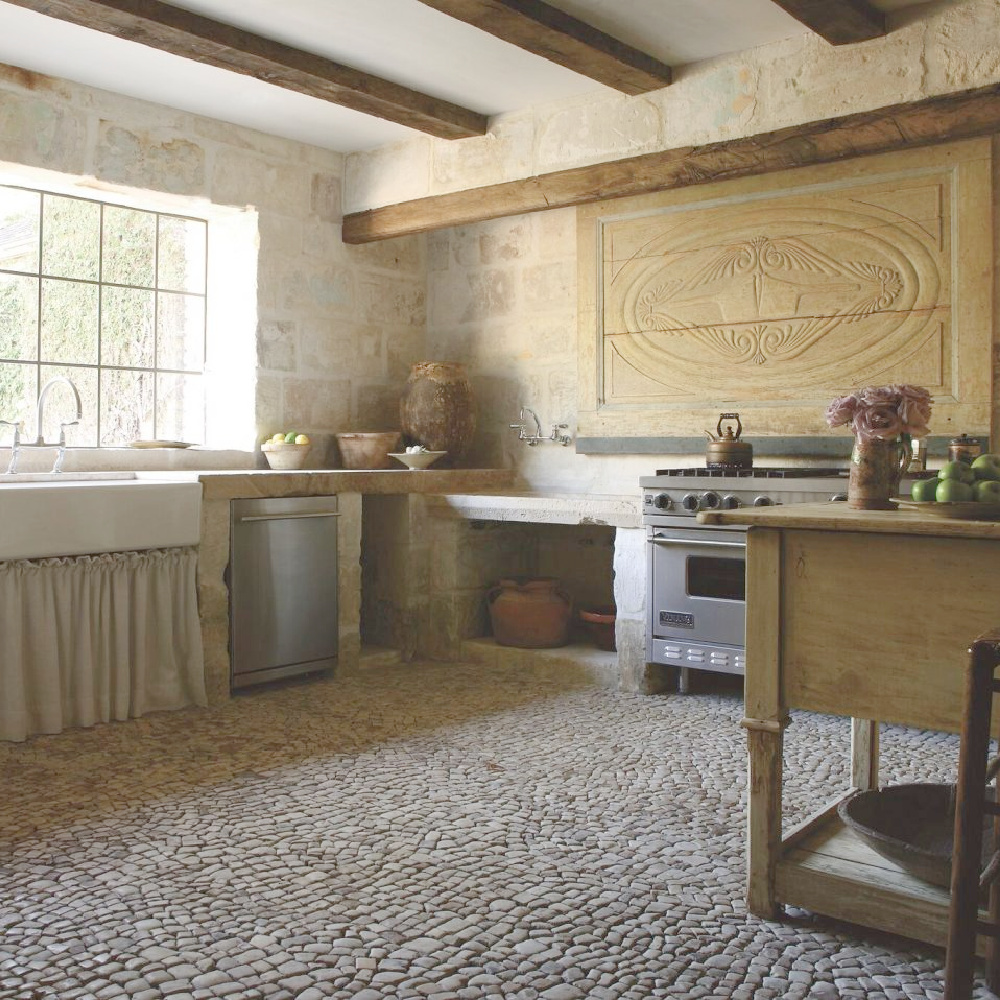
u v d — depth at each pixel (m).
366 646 5.34
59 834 2.83
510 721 4.06
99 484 3.93
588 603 5.61
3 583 3.68
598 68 4.23
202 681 4.27
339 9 3.86
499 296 5.81
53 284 5.02
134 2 3.65
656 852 2.73
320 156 5.61
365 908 2.38
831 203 4.49
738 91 4.31
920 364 4.29
